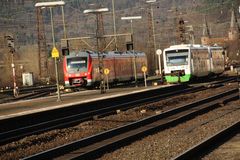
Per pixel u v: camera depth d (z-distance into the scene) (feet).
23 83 357.20
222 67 283.59
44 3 172.45
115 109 137.08
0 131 96.94
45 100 178.70
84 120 113.50
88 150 71.15
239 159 58.23
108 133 84.58
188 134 82.17
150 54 367.04
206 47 256.11
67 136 90.22
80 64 238.48
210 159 59.00
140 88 217.36
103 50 257.14
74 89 250.37
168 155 62.39
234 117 100.73
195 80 241.96
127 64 269.23
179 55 231.09
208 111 119.85
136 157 62.54
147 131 85.97
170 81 234.17
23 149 77.36
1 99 223.71
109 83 249.96
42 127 103.55
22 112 125.90
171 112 116.78
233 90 172.86
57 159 64.64
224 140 72.95
